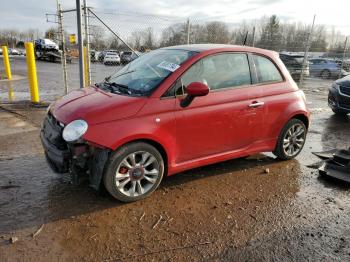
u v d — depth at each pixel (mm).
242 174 4676
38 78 16875
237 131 4422
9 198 3746
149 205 3725
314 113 9469
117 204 3705
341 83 8820
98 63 11719
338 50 19531
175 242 3072
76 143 3414
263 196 4039
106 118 3473
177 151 3965
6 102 9266
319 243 3141
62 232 3166
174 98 3836
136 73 4367
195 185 4273
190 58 4066
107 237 3111
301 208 3779
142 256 2865
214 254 2924
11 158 4930
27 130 6430
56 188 4023
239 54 4508
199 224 3381
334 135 7051
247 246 3053
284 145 5062
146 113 3648
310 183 4465
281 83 4891
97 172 3502
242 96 4383
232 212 3639
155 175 3844
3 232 3129
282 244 3102
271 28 16781
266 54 4820
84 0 8461
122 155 3547
